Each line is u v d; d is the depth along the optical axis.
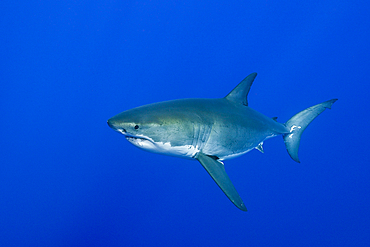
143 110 3.89
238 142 4.81
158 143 3.90
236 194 3.78
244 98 5.28
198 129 4.12
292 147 6.92
